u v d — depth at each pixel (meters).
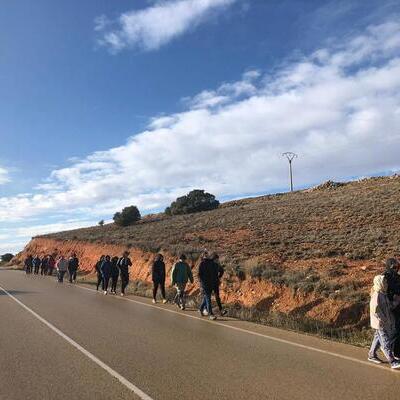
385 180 57.53
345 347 9.85
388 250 20.56
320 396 6.50
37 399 6.45
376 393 6.63
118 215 65.19
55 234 68.81
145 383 7.16
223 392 6.71
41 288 25.20
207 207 65.25
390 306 8.20
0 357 8.87
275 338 10.76
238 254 24.34
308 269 18.69
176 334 11.20
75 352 9.27
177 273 16.30
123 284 21.23
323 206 38.44
